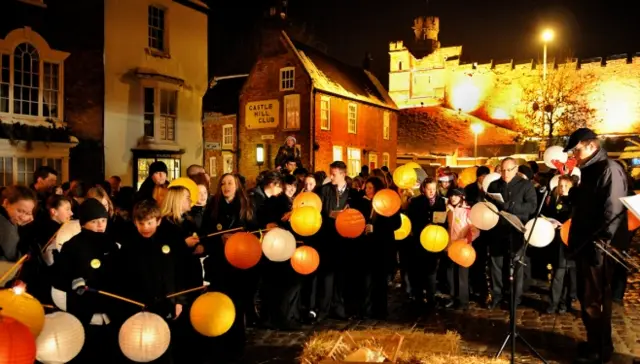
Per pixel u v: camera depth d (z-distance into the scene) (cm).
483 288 773
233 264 461
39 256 442
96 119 1362
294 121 2572
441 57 4847
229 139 2850
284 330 631
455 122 4331
